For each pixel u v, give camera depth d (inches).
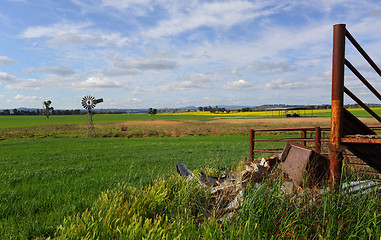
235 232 126.0
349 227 128.6
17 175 357.1
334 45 152.9
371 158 165.0
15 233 158.7
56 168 417.1
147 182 281.3
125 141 1123.3
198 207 171.2
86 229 139.6
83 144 965.8
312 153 193.2
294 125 2127.2
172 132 1851.6
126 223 150.3
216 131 1861.5
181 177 225.9
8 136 1673.2
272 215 134.1
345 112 162.1
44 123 3277.6
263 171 208.7
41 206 212.7
